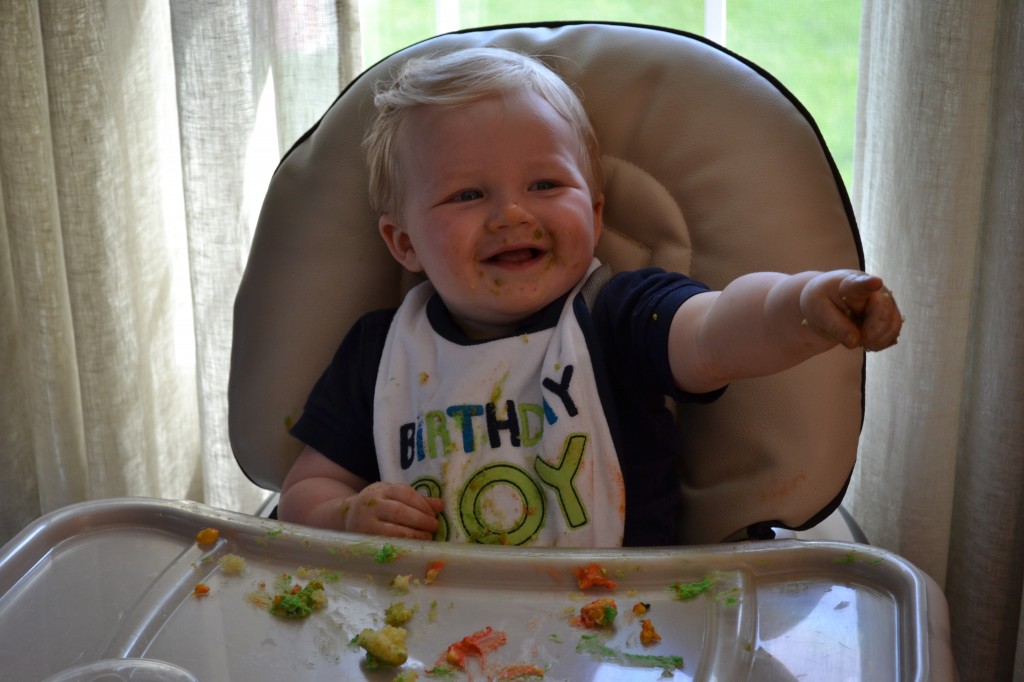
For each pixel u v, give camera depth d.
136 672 0.62
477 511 0.92
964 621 1.22
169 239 1.45
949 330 1.10
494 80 0.96
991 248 1.10
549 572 0.73
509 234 0.94
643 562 0.73
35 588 0.73
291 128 1.34
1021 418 1.11
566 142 0.96
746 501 0.93
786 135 0.95
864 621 0.67
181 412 1.52
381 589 0.73
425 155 0.96
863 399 0.95
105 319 1.33
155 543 0.79
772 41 1.48
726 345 0.79
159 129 1.41
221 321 1.32
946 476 1.15
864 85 1.22
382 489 0.91
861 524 1.25
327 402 1.03
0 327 1.45
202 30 1.22
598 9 1.76
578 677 0.64
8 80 1.29
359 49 1.31
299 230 1.06
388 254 1.08
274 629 0.69
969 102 1.04
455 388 0.96
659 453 0.94
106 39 1.27
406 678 0.64
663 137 1.00
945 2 1.02
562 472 0.90
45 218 1.36
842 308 0.67
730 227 0.95
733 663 0.64
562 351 0.93
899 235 1.11
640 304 0.90
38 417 1.46
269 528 0.78
